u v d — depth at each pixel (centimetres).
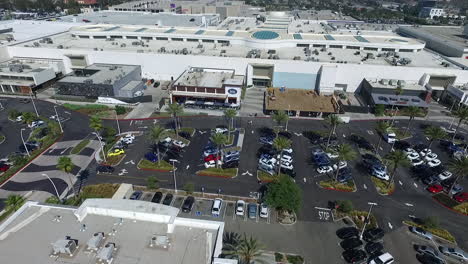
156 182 7175
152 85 13462
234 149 8875
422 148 9188
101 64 13675
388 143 9456
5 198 6781
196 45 14838
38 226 3962
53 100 11825
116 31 15712
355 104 11944
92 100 11806
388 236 6122
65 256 3534
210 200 6894
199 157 8488
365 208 6800
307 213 6600
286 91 12575
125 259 3522
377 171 7806
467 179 7931
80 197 6788
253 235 5991
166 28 16575
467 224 6494
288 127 10231
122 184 7175
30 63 13575
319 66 12369
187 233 3903
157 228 3966
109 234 3847
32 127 9769
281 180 6350
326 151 8825
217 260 3447
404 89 11744
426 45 15988
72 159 8231
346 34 16425
